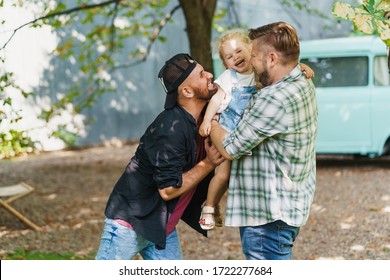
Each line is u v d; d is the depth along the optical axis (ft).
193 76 10.49
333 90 31.83
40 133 43.86
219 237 22.47
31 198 29.43
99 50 45.27
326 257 19.56
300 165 10.05
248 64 10.79
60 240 22.16
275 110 9.68
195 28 27.68
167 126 10.38
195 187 11.09
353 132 31.68
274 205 9.95
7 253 20.20
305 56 32.17
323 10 45.42
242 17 47.14
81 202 28.45
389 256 19.29
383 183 29.35
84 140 46.57
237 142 9.86
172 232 11.28
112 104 47.73
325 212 25.16
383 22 9.91
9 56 42.09
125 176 10.94
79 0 31.19
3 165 39.52
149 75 49.03
